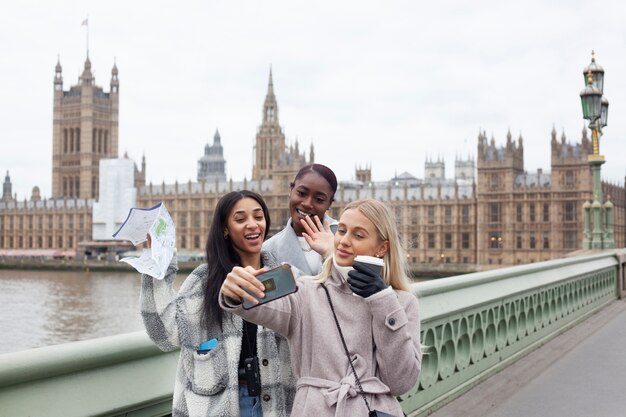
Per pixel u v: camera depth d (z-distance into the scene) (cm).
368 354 425
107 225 16675
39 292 11256
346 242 442
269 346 444
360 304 432
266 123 19550
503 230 12744
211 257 457
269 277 402
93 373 444
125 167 16712
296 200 599
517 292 1125
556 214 12338
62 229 19112
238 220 465
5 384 381
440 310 802
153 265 429
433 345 795
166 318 433
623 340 1370
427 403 796
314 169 602
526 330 1215
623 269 2395
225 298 404
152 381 482
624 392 927
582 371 1059
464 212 13262
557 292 1469
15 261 17775
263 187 16200
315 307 429
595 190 2388
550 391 929
